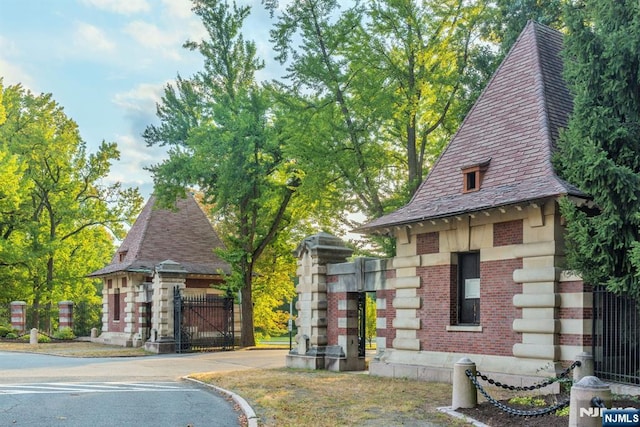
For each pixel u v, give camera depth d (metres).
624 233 12.47
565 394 13.16
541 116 16.39
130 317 35.03
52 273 48.38
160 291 31.47
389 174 29.73
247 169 32.56
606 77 12.97
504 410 11.05
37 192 46.25
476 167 16.92
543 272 14.57
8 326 42.31
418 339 17.94
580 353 13.32
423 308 17.89
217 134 32.59
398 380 17.47
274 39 26.27
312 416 12.12
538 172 15.22
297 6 26.11
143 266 34.56
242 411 12.91
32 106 47.12
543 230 14.72
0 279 44.66
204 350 32.16
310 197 27.81
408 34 25.66
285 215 36.34
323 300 22.02
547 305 14.45
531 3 26.00
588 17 14.03
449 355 16.95
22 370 21.17
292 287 45.41
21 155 44.19
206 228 38.81
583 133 13.12
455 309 17.09
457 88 26.73
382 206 28.14
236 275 33.69
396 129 28.30
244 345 34.53
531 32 18.73
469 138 18.45
